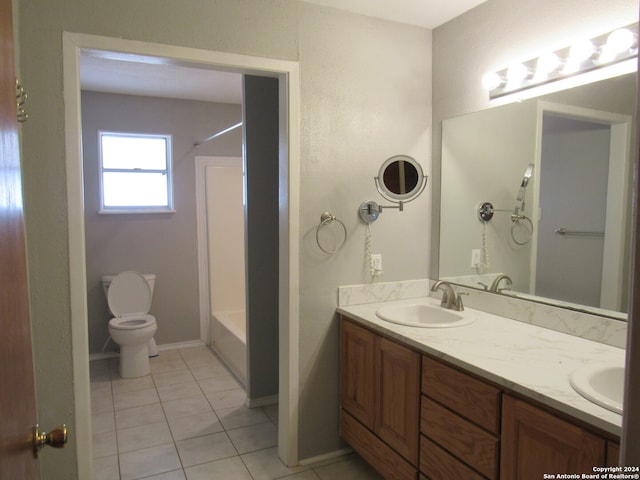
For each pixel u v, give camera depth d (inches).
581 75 72.4
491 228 89.6
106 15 71.9
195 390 131.9
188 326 172.7
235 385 135.9
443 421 67.6
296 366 92.7
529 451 53.9
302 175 90.5
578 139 72.6
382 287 100.2
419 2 89.4
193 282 172.1
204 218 171.9
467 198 95.1
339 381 97.5
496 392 58.1
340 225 95.1
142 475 89.7
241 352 136.2
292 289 91.1
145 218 163.2
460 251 97.5
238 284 178.1
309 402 94.9
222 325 155.9
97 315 158.4
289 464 93.6
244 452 98.5
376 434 84.4
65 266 71.2
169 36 76.7
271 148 119.3
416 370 73.0
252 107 116.4
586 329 71.8
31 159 68.2
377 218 99.0
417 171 98.0
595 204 70.6
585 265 72.2
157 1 75.5
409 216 103.1
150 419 113.3
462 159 96.0
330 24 91.3
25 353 34.1
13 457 29.1
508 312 85.5
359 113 95.6
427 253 106.0
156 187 168.1
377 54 96.7
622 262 67.1
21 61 66.7
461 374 63.8
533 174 80.6
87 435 74.0
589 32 71.0
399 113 100.1
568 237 74.8
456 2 89.5
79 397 73.0
